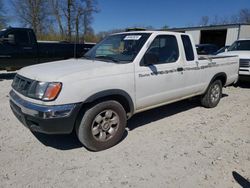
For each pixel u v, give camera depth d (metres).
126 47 4.23
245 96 7.58
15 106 3.57
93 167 3.26
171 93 4.62
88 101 3.36
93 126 3.56
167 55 4.48
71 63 3.96
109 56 4.26
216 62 5.71
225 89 8.73
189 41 4.96
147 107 4.30
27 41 9.91
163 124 4.86
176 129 4.61
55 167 3.23
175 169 3.25
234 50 9.98
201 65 5.23
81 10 42.09
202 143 4.03
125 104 3.98
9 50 9.48
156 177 3.07
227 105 6.41
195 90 5.29
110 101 3.64
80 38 42.53
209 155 3.63
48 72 3.37
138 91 3.98
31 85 3.31
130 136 4.25
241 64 8.55
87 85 3.32
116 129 3.82
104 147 3.71
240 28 24.16
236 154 3.67
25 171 3.12
